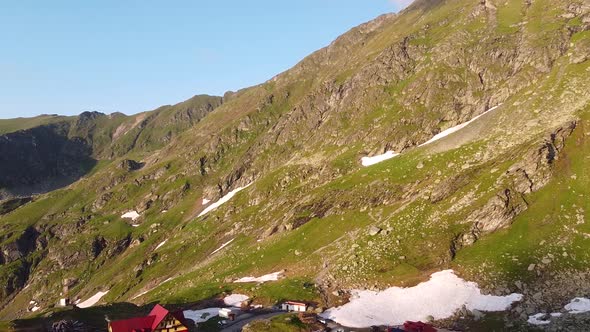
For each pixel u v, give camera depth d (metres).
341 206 150.00
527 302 86.75
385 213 134.75
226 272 144.62
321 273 119.25
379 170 160.12
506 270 95.69
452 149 146.25
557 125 122.81
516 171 115.31
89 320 99.88
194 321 103.12
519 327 80.75
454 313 89.75
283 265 134.25
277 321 91.12
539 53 166.25
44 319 97.25
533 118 133.25
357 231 132.75
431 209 122.56
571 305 83.00
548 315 82.00
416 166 147.50
